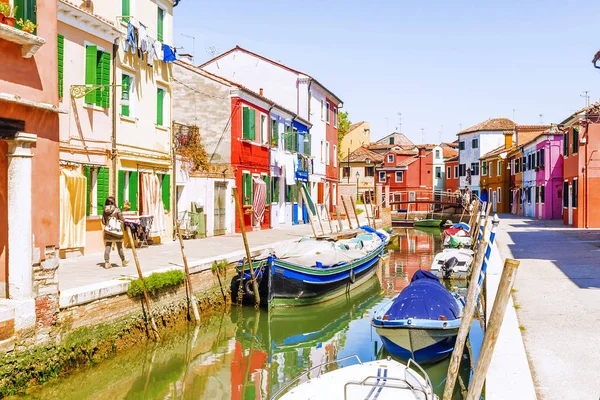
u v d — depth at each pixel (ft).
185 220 73.26
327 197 136.87
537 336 27.22
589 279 41.63
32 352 28.37
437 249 100.53
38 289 29.04
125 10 59.36
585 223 92.07
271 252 50.75
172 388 32.17
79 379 31.40
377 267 73.05
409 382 24.67
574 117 95.35
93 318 33.09
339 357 38.29
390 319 34.99
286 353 39.50
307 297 52.39
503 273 19.54
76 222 48.65
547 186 125.59
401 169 209.15
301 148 113.60
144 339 37.76
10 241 28.12
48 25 30.19
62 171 46.91
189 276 43.88
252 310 51.31
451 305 36.52
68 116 48.73
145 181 60.90
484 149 198.80
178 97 84.74
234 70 117.91
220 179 79.71
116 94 55.93
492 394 19.19
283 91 116.26
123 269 42.75
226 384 32.99
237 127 83.56
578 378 21.67
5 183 28.81
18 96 27.30
